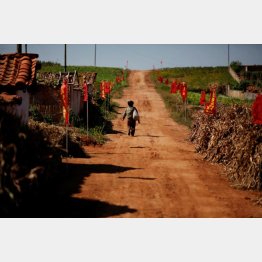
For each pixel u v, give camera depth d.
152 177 40.44
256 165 36.38
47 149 30.05
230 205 31.17
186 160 50.47
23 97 43.75
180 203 31.48
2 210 24.61
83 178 38.88
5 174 24.17
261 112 37.62
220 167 46.16
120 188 35.62
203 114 65.38
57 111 76.31
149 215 28.34
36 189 27.98
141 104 144.50
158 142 67.94
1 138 24.64
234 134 44.81
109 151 56.16
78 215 27.95
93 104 98.94
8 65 45.25
